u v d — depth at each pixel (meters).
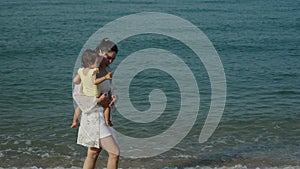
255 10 44.56
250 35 27.83
